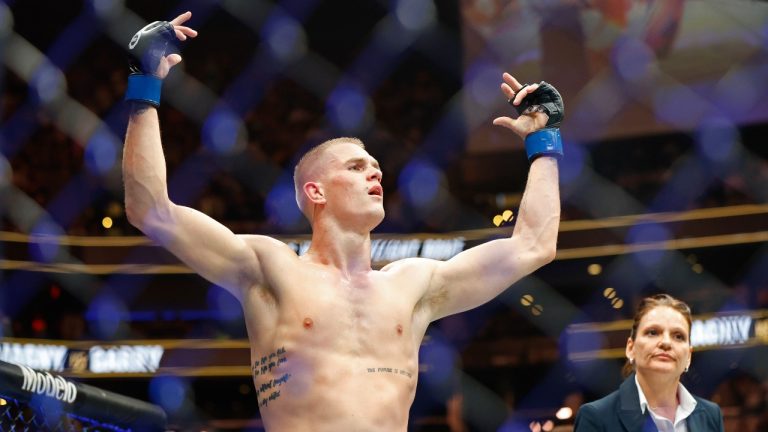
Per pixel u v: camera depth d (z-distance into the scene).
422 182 17.77
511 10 16.98
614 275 16.70
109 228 16.30
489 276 5.06
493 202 17.66
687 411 6.06
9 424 4.42
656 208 17.31
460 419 15.38
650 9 16.48
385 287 4.84
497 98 17.73
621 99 16.73
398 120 18.55
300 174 5.14
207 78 18.44
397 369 4.64
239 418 15.45
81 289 15.38
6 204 15.55
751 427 14.76
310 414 4.46
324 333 4.58
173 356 15.12
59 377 4.52
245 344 15.34
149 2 17.77
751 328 15.53
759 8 16.52
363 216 4.90
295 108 18.73
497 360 15.97
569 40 16.75
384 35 18.77
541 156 5.28
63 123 16.58
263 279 4.71
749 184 17.19
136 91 4.56
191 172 17.56
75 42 17.77
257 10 18.47
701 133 17.03
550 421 15.12
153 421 5.02
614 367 15.67
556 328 16.25
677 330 6.07
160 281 15.70
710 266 16.67
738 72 16.52
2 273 14.90
